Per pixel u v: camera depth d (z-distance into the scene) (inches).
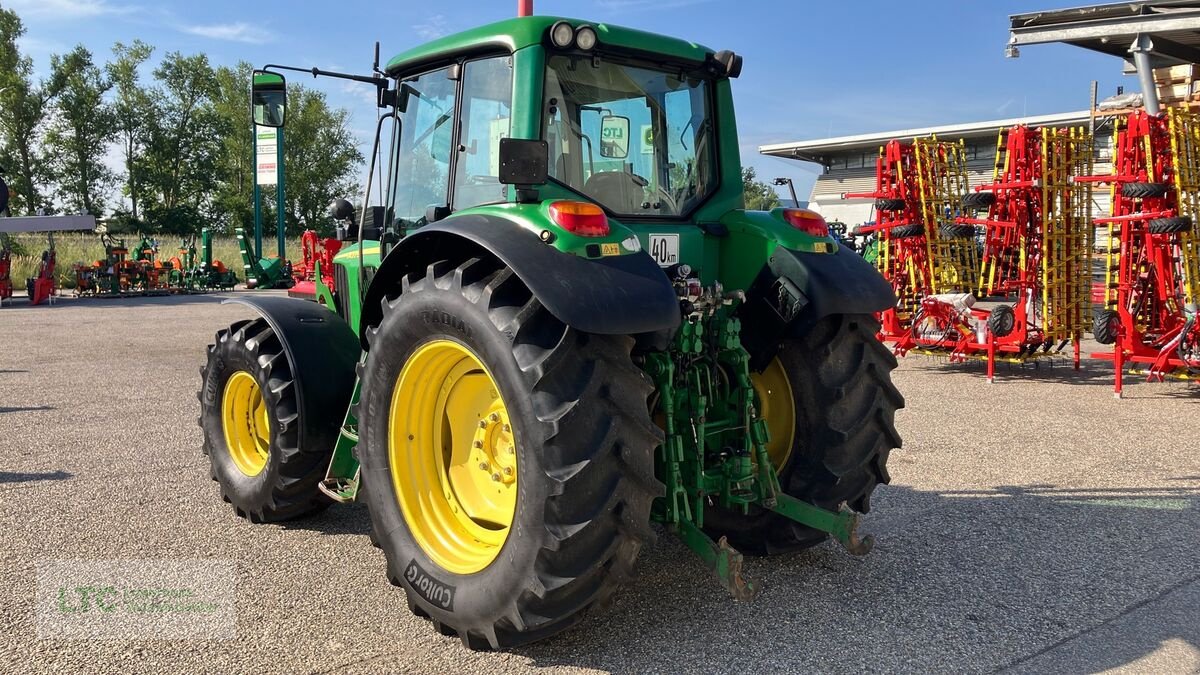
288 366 160.2
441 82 144.6
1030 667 112.2
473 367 124.6
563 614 110.3
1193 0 421.7
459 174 138.1
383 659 114.5
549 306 103.2
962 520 170.7
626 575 112.0
